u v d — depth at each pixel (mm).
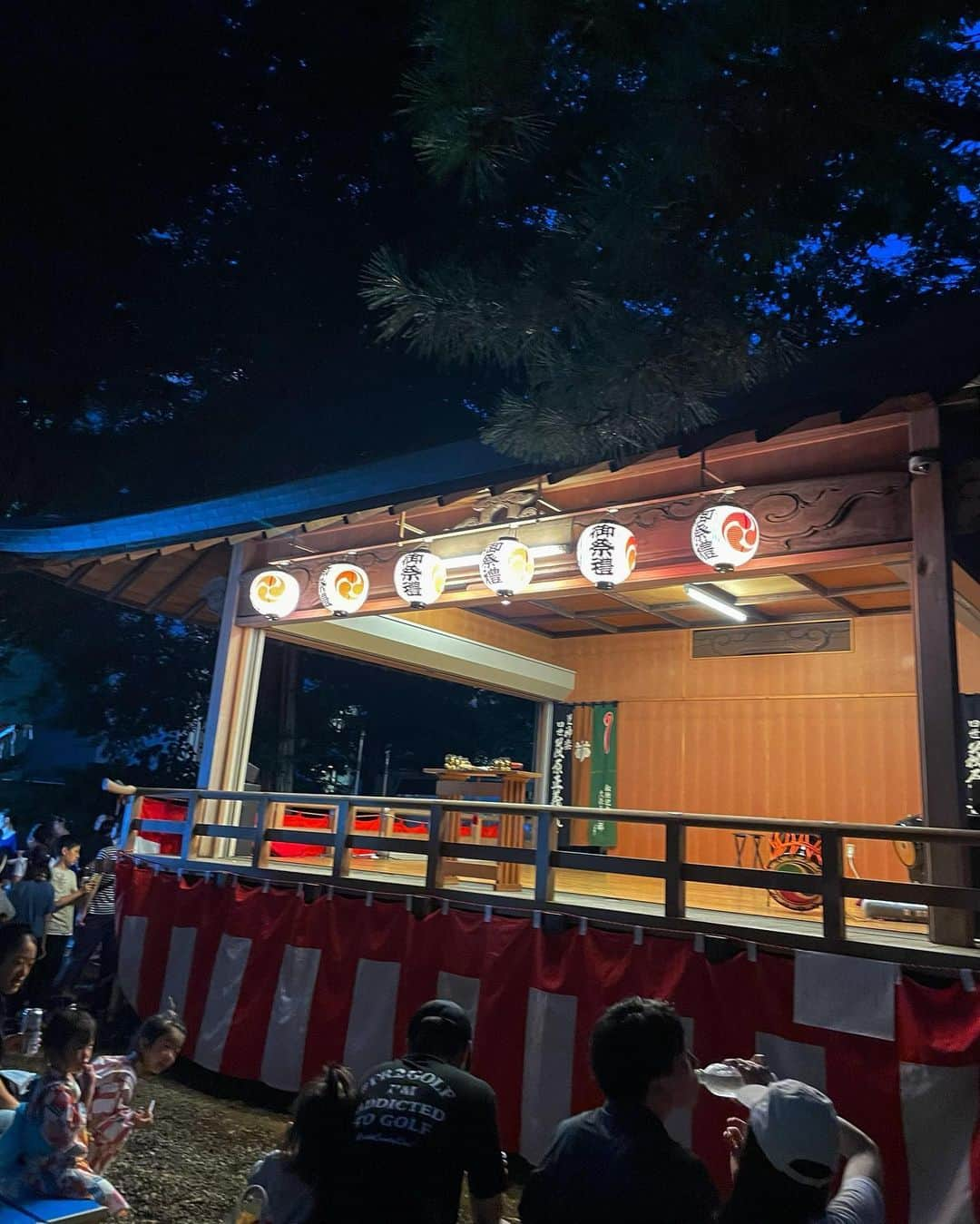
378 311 17031
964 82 4160
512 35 4152
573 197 4801
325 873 8094
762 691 11844
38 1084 4004
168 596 11930
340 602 9336
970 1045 4656
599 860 6195
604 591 7898
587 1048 5875
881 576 9602
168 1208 5402
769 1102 2361
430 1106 3035
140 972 8789
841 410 5652
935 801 5621
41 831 11602
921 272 6664
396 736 22641
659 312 4688
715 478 7508
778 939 5398
